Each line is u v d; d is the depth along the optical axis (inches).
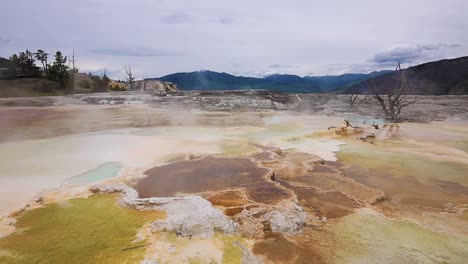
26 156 448.8
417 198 337.4
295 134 666.8
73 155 458.6
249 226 258.7
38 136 592.7
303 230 265.0
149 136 611.5
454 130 758.5
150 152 484.1
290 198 316.5
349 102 1330.0
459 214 297.6
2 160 427.2
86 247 227.0
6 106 1044.5
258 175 382.0
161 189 336.8
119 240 235.9
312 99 1438.2
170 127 732.0
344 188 355.9
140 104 1189.1
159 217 271.7
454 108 1087.0
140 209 287.3
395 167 448.8
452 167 450.0
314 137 655.8
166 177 373.4
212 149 510.0
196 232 245.9
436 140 643.5
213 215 261.6
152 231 247.9
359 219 283.7
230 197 317.1
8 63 2063.2
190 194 324.5
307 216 287.3
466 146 586.9
